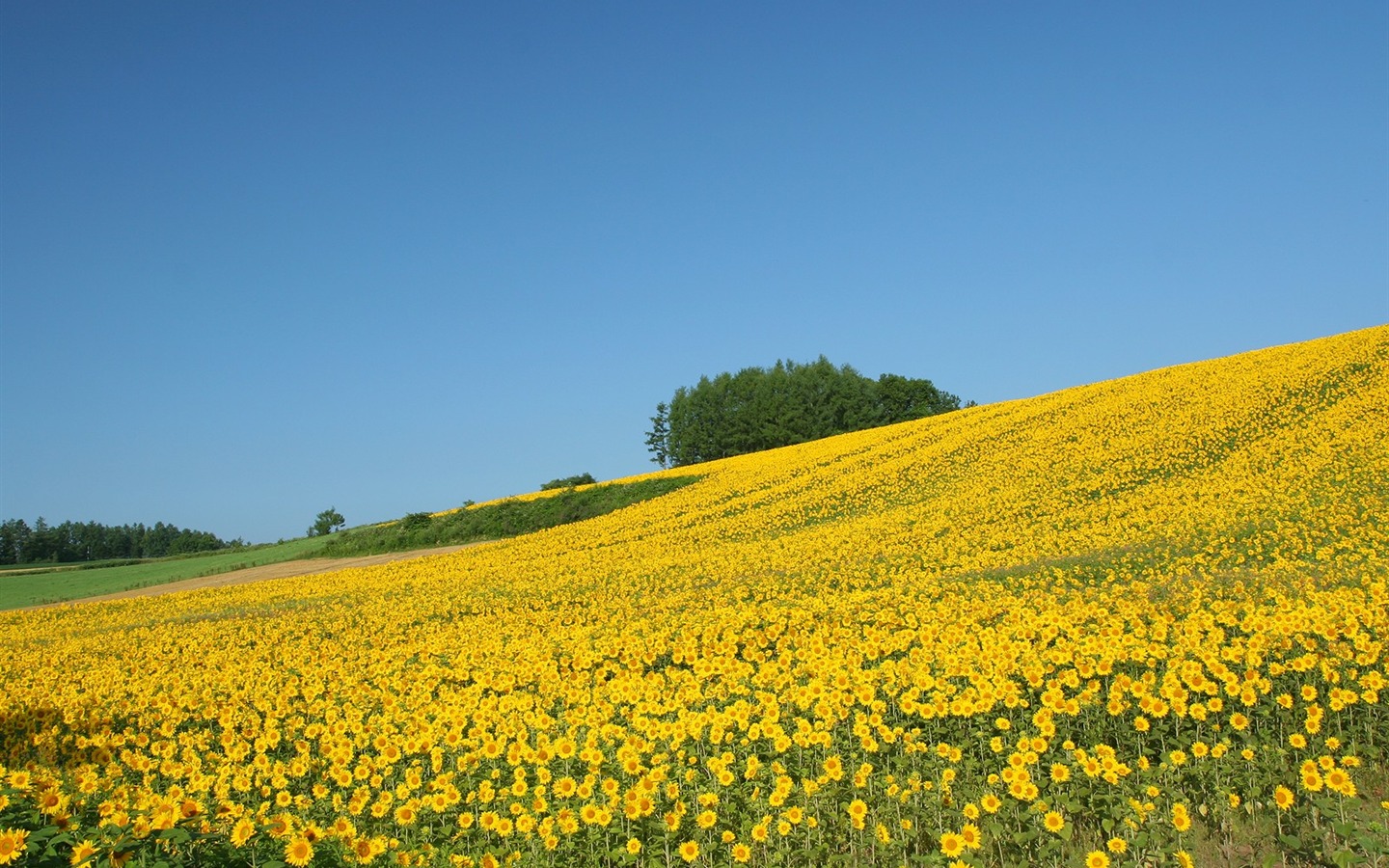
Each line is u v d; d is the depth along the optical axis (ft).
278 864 23.36
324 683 53.52
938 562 82.94
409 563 146.41
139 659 72.69
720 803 28.81
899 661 41.29
